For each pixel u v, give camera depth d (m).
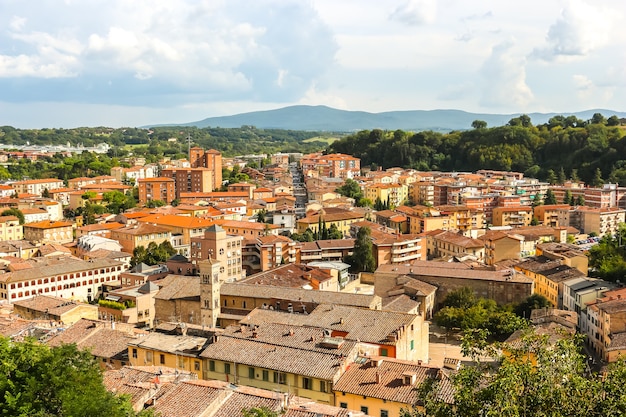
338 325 122.94
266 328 113.06
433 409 51.16
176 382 84.38
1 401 65.56
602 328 153.25
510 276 186.38
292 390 96.38
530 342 53.00
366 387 91.06
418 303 172.62
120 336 119.38
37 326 131.88
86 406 61.69
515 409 43.97
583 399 45.59
